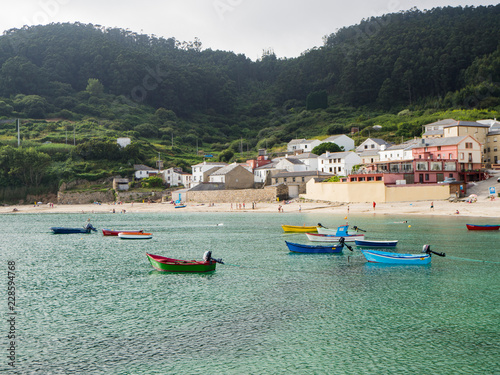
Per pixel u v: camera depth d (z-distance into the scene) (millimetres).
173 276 47156
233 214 122562
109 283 44188
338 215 104875
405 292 39875
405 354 26891
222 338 29484
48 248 67438
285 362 25906
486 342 28562
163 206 151625
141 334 30312
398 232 75812
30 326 32062
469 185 115250
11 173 177500
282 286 42469
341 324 31875
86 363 26062
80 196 170750
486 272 47500
